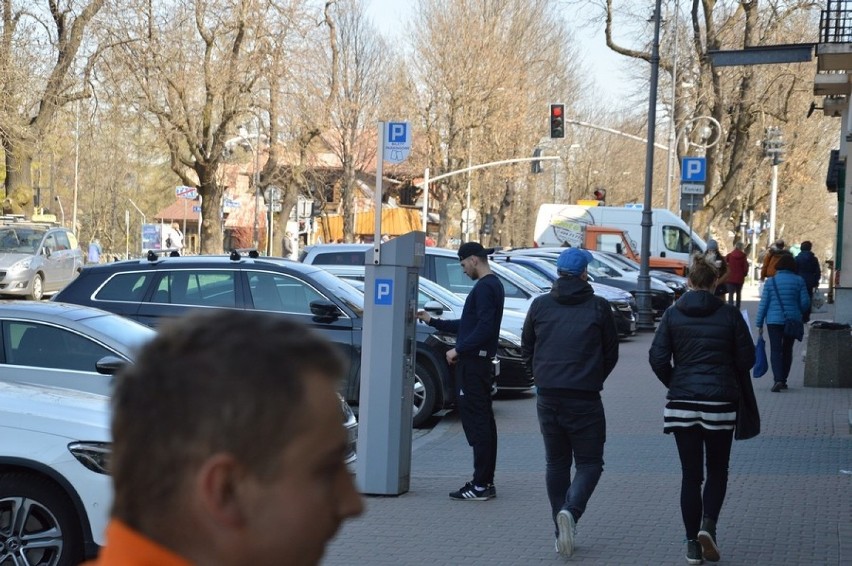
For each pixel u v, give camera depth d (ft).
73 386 31.55
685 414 25.27
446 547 26.66
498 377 52.80
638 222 136.15
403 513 30.09
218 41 133.90
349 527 28.37
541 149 156.56
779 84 144.87
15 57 120.67
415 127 187.01
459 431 45.75
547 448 27.02
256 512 4.41
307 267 46.88
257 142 173.68
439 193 206.18
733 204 186.09
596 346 26.43
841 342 58.49
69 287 46.37
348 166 190.60
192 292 45.80
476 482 31.73
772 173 175.32
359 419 32.27
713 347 25.32
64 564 21.84
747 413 25.70
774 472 36.58
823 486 34.27
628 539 27.84
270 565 4.46
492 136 188.14
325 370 4.58
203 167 139.44
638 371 67.31
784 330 56.95
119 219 273.54
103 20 124.36
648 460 38.70
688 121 139.95
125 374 4.46
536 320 26.89
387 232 276.00
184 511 4.37
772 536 28.25
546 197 284.82
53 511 21.95
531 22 190.39
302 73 143.64
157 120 134.21
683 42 143.02
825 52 62.80
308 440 4.47
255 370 4.39
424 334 46.29
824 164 202.08
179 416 4.32
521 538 27.68
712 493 25.66
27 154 128.77
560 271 26.86
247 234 282.15
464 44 182.60
